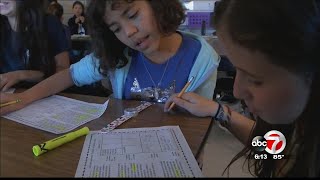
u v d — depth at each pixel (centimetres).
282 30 36
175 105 84
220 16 43
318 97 40
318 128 41
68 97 99
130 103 93
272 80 39
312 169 40
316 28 37
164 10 91
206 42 109
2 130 73
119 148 63
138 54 107
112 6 79
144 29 86
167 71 104
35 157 60
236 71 45
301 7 37
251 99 45
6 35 140
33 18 140
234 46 40
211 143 117
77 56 196
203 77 101
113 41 100
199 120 79
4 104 87
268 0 37
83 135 69
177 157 59
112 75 109
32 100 93
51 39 148
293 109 42
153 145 64
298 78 38
